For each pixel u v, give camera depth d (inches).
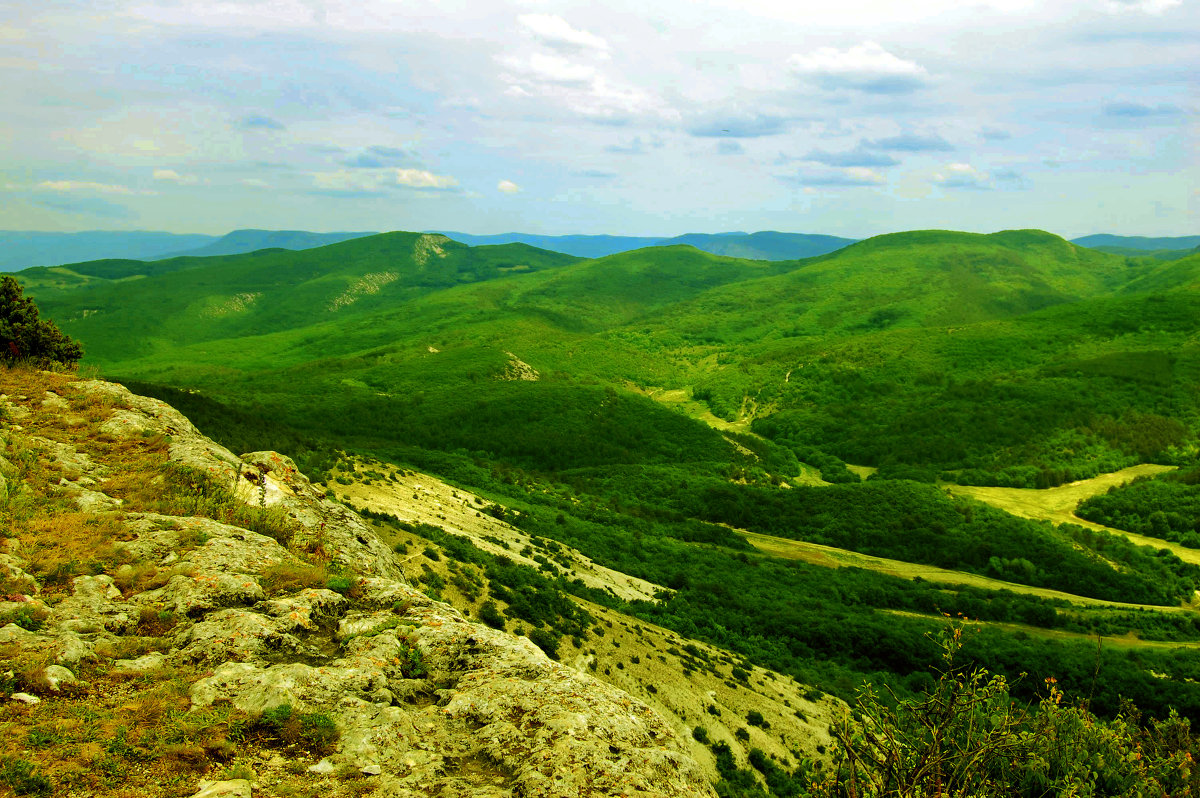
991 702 377.4
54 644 367.9
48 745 295.9
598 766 323.6
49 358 1254.9
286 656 402.3
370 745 325.7
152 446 741.9
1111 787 422.6
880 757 342.0
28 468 605.6
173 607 434.9
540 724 355.3
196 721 325.4
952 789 340.8
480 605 1111.6
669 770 338.6
